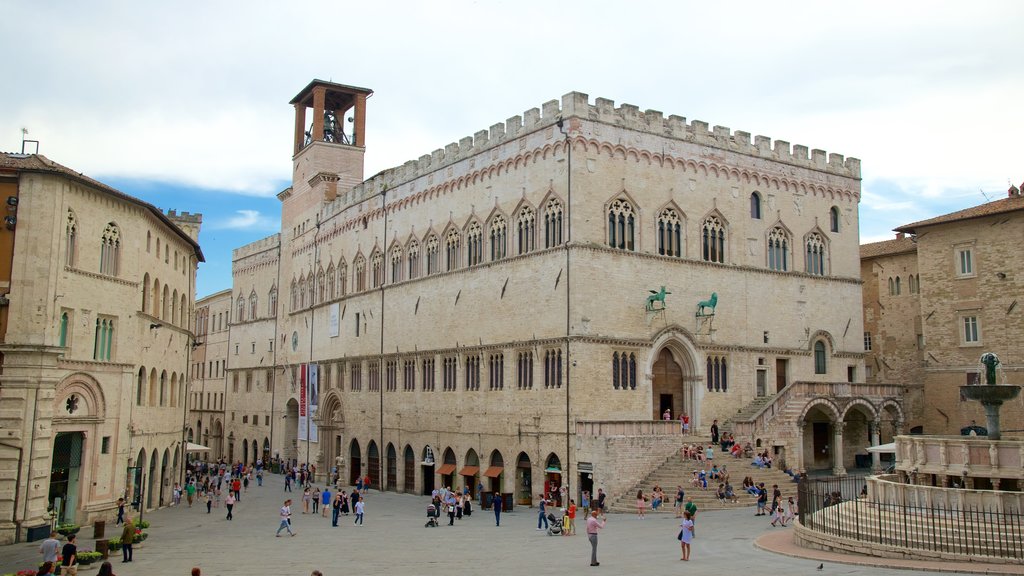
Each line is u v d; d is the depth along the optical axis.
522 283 70.81
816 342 80.62
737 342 74.25
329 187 108.62
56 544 37.00
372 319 92.44
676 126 73.31
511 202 73.19
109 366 58.22
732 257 75.25
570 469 63.81
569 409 64.50
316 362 105.25
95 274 56.88
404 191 88.75
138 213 62.56
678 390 71.69
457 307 78.44
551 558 40.31
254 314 128.25
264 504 78.12
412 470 83.94
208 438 143.50
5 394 50.47
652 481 61.16
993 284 80.44
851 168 85.81
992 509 35.91
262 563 41.31
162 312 71.75
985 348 80.69
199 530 57.81
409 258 87.06
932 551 33.59
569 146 67.38
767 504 58.53
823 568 33.28
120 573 38.84
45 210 52.69
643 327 68.81
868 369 96.38
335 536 52.94
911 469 42.38
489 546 45.81
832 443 79.19
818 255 82.25
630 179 69.88
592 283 66.50
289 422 114.75
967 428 78.56
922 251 86.50
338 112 116.81
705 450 64.88
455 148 81.25
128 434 60.66
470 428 75.31
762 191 78.31
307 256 111.31
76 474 55.78
